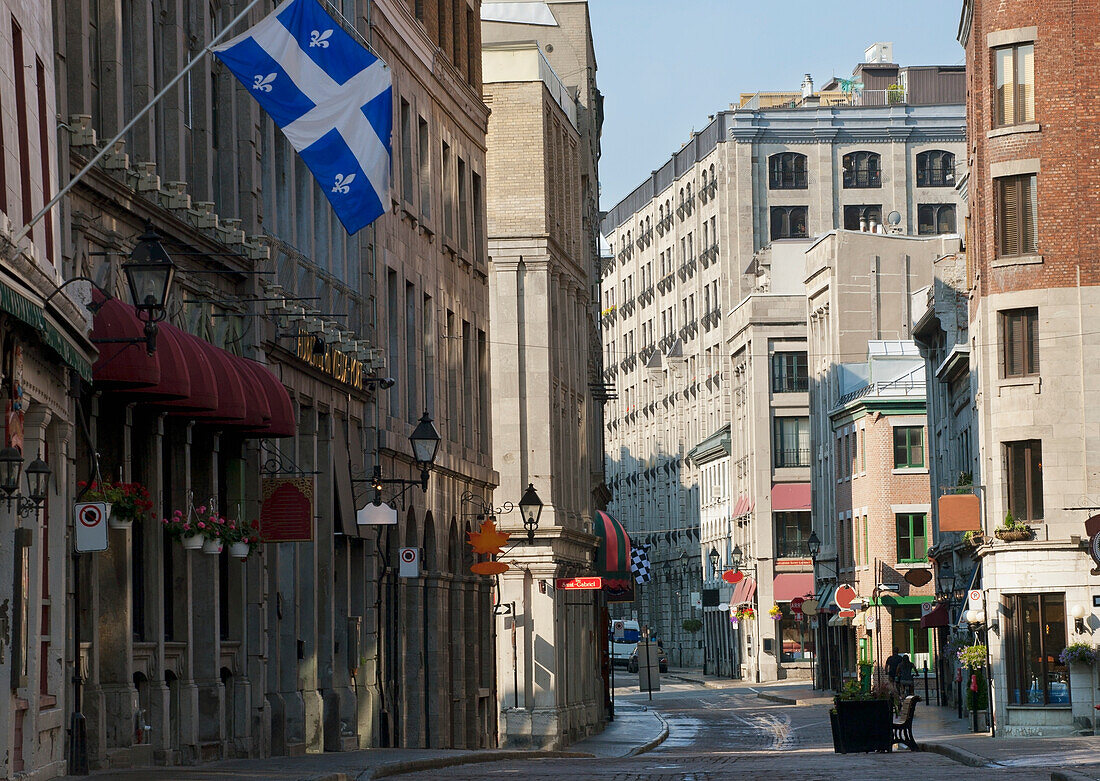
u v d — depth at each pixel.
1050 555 56.69
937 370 82.88
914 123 138.00
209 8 33.88
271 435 33.25
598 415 89.19
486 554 57.03
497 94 63.97
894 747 47.97
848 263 109.50
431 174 52.94
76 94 26.75
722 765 35.28
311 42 27.20
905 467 97.12
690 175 149.38
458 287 56.59
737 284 138.12
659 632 161.38
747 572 125.12
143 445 29.14
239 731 33.59
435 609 51.06
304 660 39.19
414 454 45.16
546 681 60.38
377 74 27.39
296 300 36.56
